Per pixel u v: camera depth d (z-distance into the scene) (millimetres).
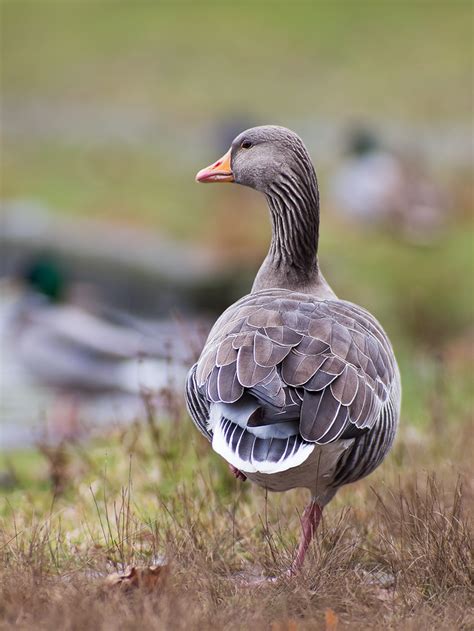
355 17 57938
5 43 55562
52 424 13750
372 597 5863
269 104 45594
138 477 8484
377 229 27672
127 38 56125
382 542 6672
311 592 5809
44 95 48156
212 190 32031
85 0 62469
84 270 24641
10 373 16391
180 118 44219
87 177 34469
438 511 6730
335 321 6230
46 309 18453
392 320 20344
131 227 28688
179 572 5996
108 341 15914
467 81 48406
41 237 26766
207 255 26234
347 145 33188
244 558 6695
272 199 7617
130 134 41406
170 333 18172
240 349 5848
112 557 6406
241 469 5445
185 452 8734
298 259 7586
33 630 5113
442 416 9992
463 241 27047
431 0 60688
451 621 5449
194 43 55281
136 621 5117
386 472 8352
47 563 6238
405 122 42656
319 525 7113
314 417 5539
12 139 39875
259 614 5391
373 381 6031
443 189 30500
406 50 52938
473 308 20906
